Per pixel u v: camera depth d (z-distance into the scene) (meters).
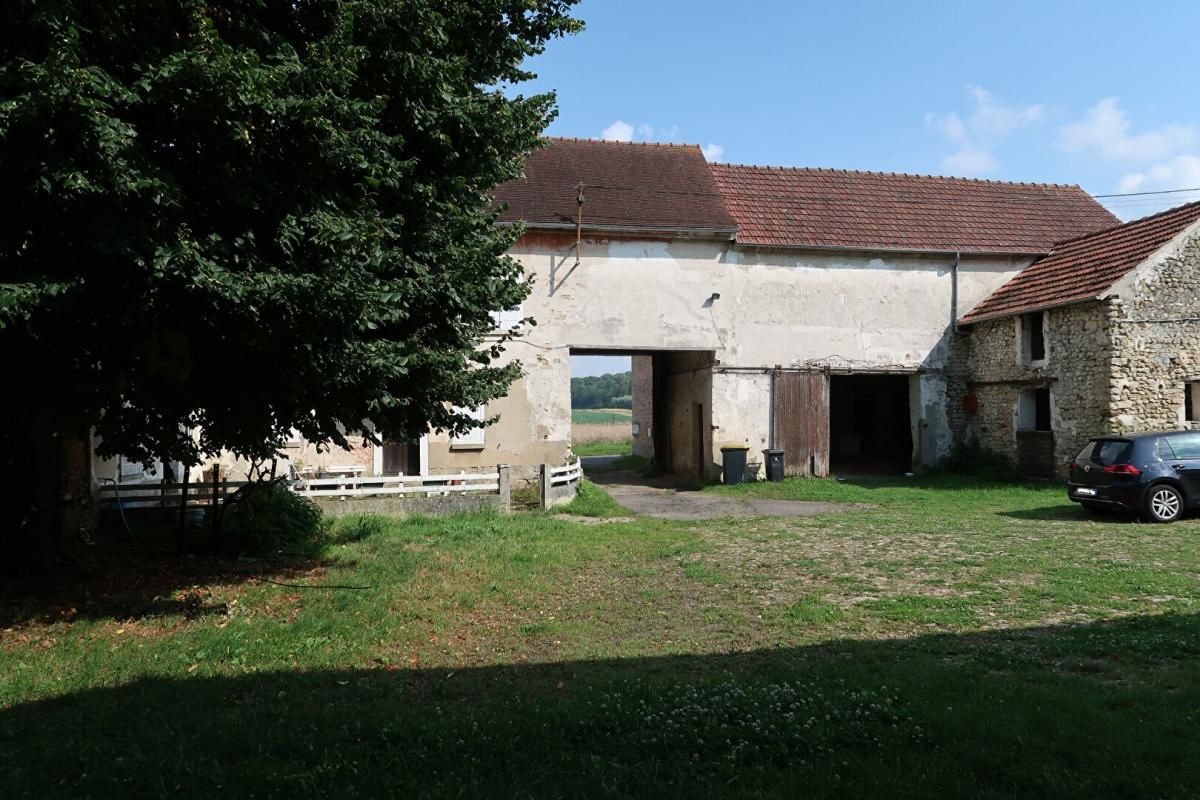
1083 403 15.91
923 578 7.94
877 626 6.29
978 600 6.96
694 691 4.58
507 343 16.95
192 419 7.61
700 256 18.28
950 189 22.11
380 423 7.82
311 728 4.19
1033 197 22.36
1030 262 20.02
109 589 7.53
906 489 16.80
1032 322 18.02
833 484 17.84
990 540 10.08
